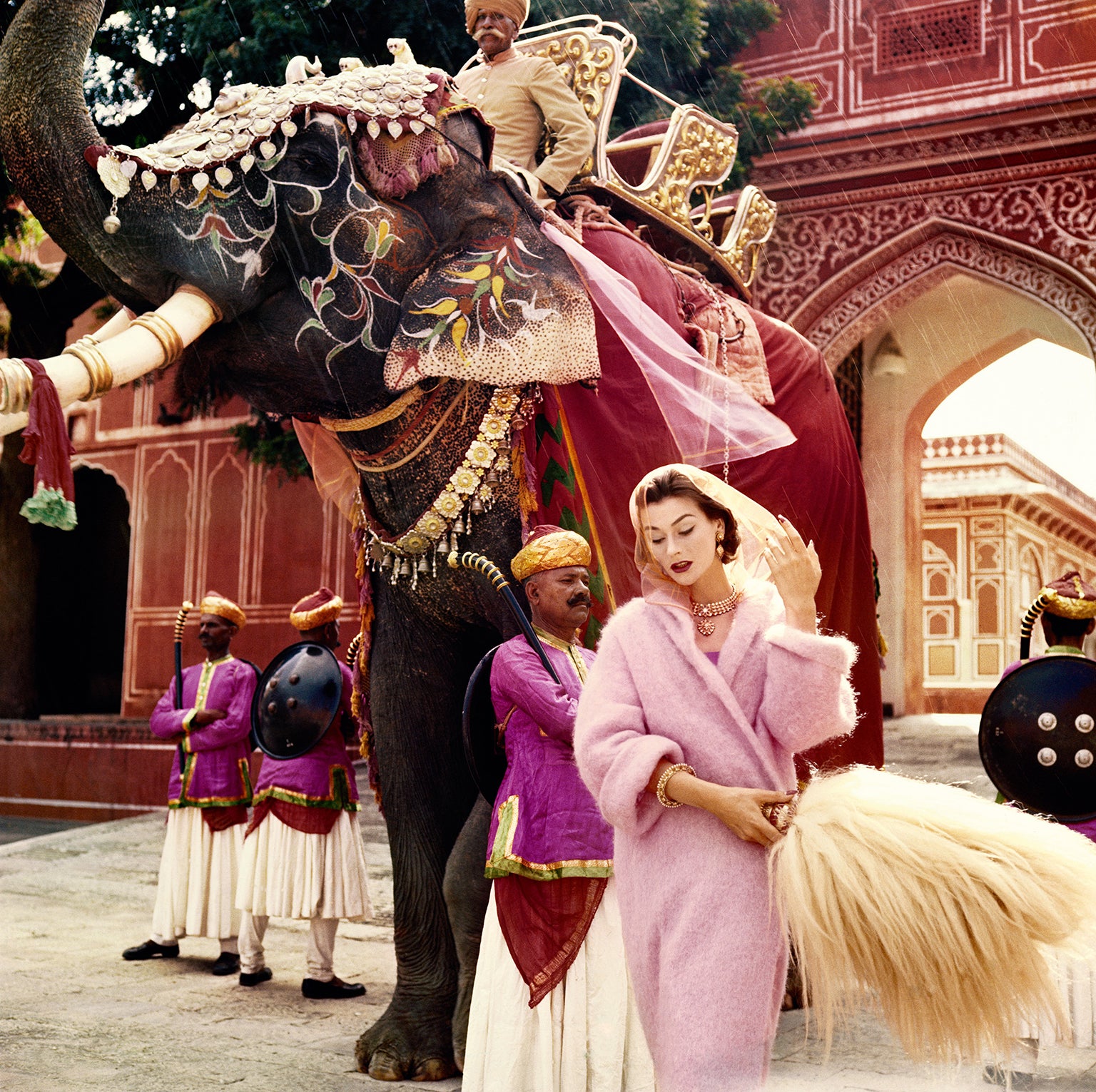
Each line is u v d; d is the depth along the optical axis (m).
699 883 2.20
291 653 4.70
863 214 12.87
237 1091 3.29
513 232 3.67
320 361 3.50
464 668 3.80
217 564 15.20
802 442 4.54
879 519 17.80
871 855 2.06
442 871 3.73
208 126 3.40
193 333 3.29
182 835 5.14
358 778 11.05
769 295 13.28
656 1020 2.26
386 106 3.50
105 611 19.58
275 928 6.04
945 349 17.16
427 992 3.61
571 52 4.48
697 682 2.29
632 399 3.79
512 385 3.53
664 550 2.32
